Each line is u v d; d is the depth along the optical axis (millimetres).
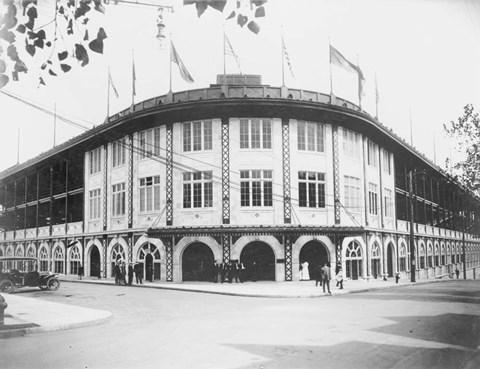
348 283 35094
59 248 49906
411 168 52875
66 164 49750
